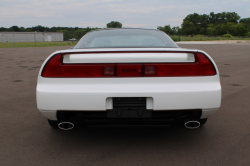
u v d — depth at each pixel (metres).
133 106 1.92
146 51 1.92
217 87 1.93
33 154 2.03
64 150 2.10
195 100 1.89
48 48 23.03
